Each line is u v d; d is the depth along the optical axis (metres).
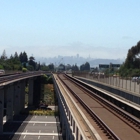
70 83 92.38
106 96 60.28
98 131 24.94
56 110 89.50
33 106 108.38
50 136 56.72
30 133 59.03
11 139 53.69
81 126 24.44
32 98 113.25
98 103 44.88
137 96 42.38
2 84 57.72
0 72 107.38
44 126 66.56
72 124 29.52
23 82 95.00
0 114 57.88
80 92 62.50
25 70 192.00
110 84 69.25
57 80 100.44
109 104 41.50
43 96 139.25
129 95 47.25
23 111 86.19
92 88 77.81
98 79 89.81
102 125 26.61
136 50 119.62
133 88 53.91
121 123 29.30
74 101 42.22
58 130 62.12
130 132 25.38
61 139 53.31
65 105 41.25
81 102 43.31
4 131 60.50
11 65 183.50
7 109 72.38
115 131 25.64
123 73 112.38
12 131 60.69
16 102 84.06
